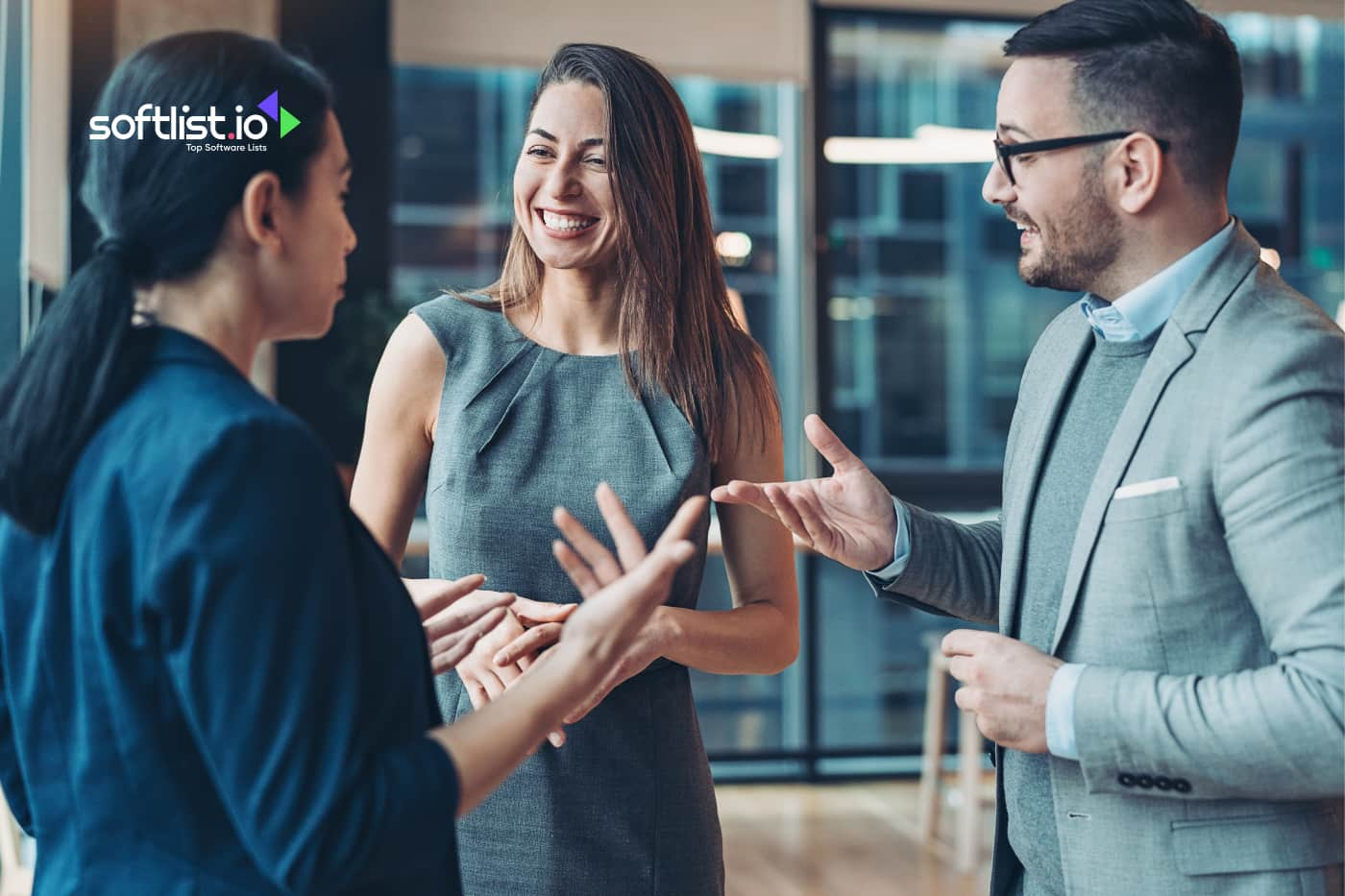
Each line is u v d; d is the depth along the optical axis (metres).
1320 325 1.23
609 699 1.58
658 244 1.61
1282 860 1.21
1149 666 1.25
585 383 1.64
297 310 1.08
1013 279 5.45
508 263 1.72
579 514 1.60
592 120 1.59
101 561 0.94
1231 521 1.19
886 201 5.39
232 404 0.96
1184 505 1.23
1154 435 1.26
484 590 1.60
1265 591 1.16
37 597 1.02
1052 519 1.40
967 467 5.43
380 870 0.93
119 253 1.01
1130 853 1.25
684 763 1.61
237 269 1.04
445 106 5.16
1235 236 1.32
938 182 5.41
